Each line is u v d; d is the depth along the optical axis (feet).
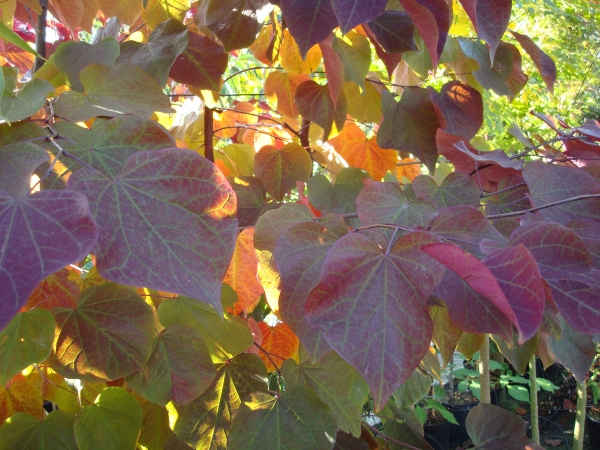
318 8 1.56
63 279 1.60
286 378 1.86
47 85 1.23
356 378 1.97
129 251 0.90
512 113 4.62
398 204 1.50
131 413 1.65
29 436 1.60
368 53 2.34
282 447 1.62
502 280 0.94
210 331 1.80
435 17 1.52
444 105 2.30
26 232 0.76
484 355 3.22
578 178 1.63
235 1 1.96
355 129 2.90
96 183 0.96
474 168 2.23
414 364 1.03
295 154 2.50
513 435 2.34
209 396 1.80
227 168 2.80
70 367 1.49
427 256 1.09
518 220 1.71
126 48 1.91
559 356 1.66
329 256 1.08
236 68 4.31
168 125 3.01
